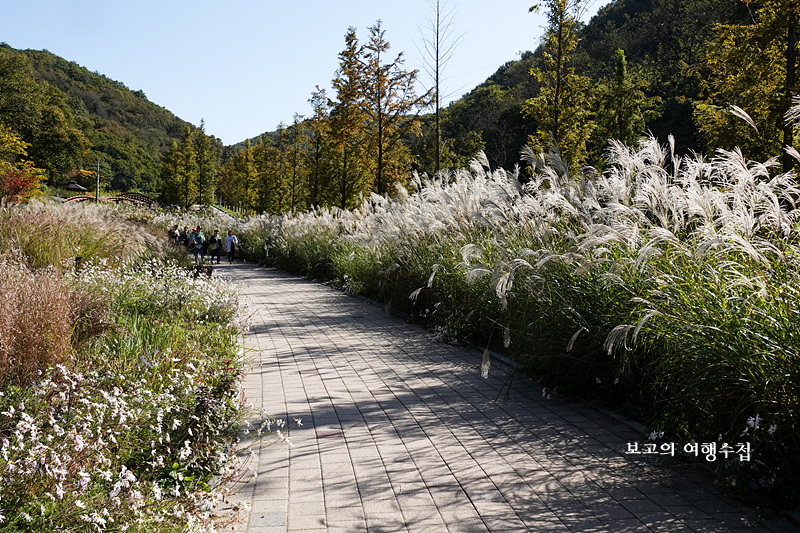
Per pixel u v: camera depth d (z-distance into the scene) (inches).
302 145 1637.6
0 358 180.5
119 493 125.6
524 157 336.8
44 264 421.1
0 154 1462.8
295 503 151.8
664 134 1542.8
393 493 158.7
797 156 195.2
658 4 2682.1
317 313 516.4
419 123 986.7
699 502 153.9
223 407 184.5
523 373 294.2
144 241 638.5
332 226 849.5
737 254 200.8
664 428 196.2
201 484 151.2
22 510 109.7
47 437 128.8
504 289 258.1
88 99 6486.2
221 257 1376.7
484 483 165.5
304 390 265.4
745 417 164.2
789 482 154.4
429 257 450.9
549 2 710.5
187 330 315.3
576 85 720.3
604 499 155.5
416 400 250.8
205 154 2822.3
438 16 794.8
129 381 193.3
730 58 493.0
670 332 189.9
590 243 225.9
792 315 162.7
